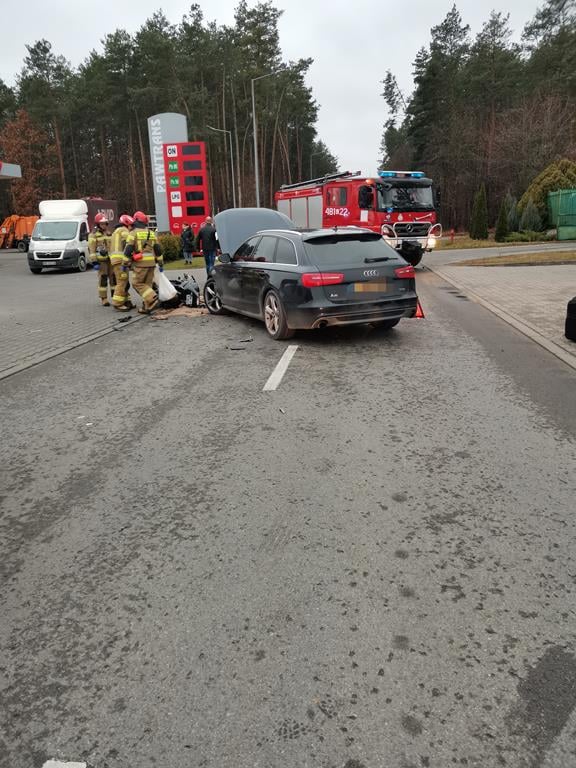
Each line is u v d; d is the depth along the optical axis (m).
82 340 9.47
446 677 2.31
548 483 3.93
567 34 47.69
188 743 2.06
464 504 3.68
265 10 59.09
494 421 5.16
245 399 6.04
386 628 2.59
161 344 9.00
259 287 8.98
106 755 2.03
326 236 8.25
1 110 67.38
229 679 2.34
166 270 22.25
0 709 2.25
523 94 47.22
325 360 7.57
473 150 48.53
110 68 57.62
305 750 2.02
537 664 2.36
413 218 17.59
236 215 15.70
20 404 6.18
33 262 23.48
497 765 1.95
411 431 4.97
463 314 10.99
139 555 3.24
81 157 70.19
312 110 76.06
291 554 3.19
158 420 5.50
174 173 31.08
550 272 17.16
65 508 3.83
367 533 3.38
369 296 8.03
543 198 32.88
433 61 52.03
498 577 2.93
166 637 2.59
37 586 3.00
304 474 4.19
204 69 57.22
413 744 2.03
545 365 7.12
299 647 2.50
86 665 2.45
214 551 3.24
